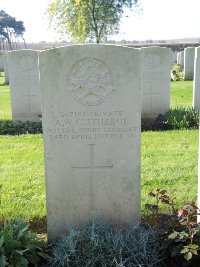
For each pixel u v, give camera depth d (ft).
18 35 89.20
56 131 3.89
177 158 6.56
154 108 10.01
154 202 4.82
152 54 9.66
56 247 3.80
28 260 3.56
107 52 3.72
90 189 4.04
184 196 4.97
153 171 5.90
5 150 7.43
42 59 3.72
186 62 19.89
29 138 8.43
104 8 24.49
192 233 3.39
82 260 3.53
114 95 3.83
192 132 8.55
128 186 4.03
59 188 4.02
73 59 3.73
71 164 3.98
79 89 3.81
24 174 5.97
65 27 25.61
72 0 24.49
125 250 3.59
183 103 12.61
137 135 3.92
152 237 3.72
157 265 3.60
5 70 20.75
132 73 3.77
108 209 4.09
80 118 3.87
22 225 3.81
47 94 3.80
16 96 9.93
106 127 3.90
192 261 3.57
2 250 3.36
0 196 5.15
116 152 3.96
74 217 4.09
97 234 3.71
